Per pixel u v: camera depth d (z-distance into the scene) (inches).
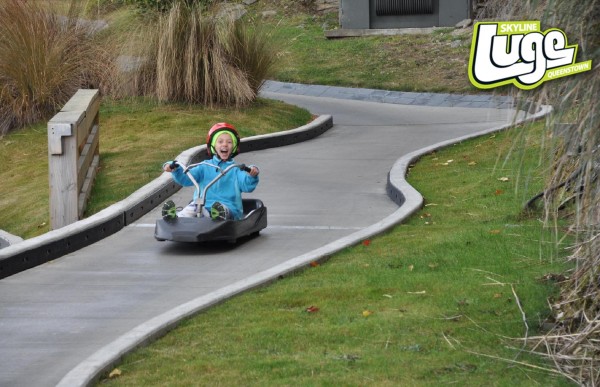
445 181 828.0
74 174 755.4
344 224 712.4
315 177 915.4
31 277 578.6
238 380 368.8
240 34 1250.6
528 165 733.9
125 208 731.4
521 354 391.2
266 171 947.3
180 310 462.6
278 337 421.1
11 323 476.1
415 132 1170.6
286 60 1547.7
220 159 679.1
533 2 373.1
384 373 370.6
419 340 409.7
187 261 608.1
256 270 578.2
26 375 398.6
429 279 505.4
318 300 478.6
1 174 1016.9
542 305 446.6
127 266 599.2
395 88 1498.5
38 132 1131.3
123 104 1208.8
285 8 2000.5
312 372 374.6
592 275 398.9
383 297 478.9
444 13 1782.7
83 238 661.9
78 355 423.8
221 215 637.3
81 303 512.7
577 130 370.0
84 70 1209.4
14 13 1156.5
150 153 994.7
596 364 370.9
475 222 660.7
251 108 1232.8
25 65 1150.3
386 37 1769.2
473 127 1180.5
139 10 1268.5
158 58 1207.6
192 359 397.4
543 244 554.6
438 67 1567.4
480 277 503.2
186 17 1219.9
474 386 356.8
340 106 1412.4
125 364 395.5
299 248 634.8
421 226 667.4
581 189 403.9
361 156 1023.6
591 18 366.6
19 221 841.5
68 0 1221.7
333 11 1983.3
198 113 1180.5
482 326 425.4
